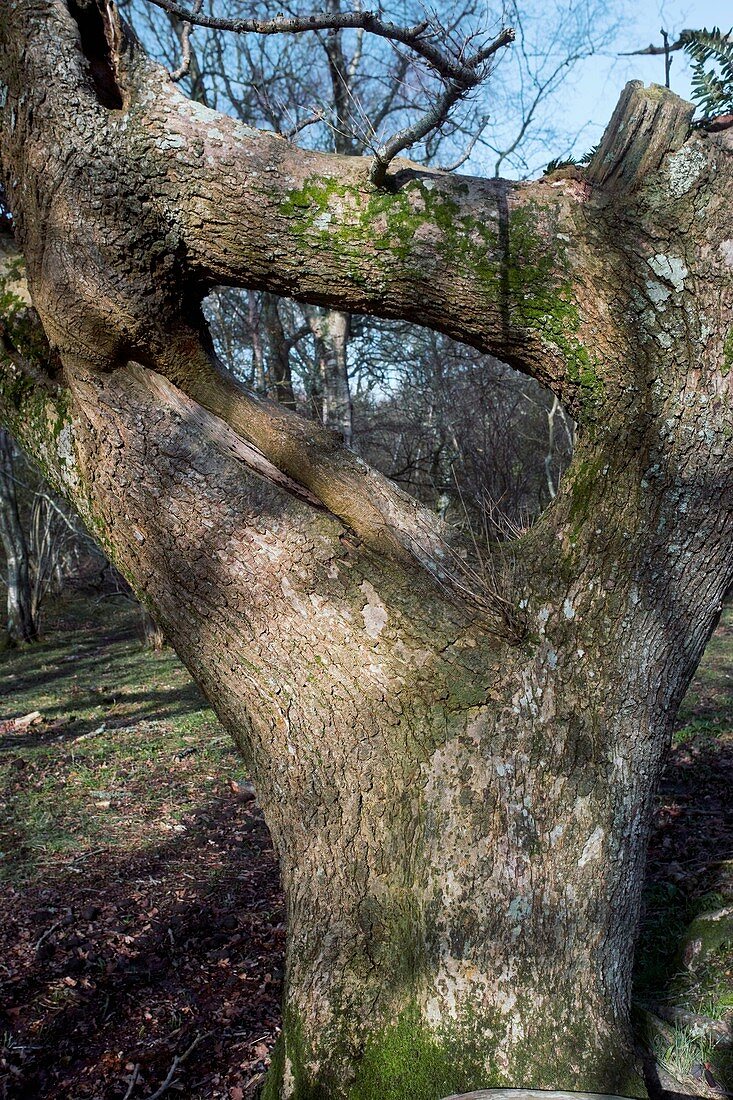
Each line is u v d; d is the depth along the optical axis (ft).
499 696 7.58
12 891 15.61
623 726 7.50
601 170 7.02
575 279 6.95
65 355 7.75
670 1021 8.89
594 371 7.10
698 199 6.79
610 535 7.28
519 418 42.14
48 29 7.03
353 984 7.72
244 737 8.39
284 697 7.91
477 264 6.97
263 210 7.06
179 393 8.13
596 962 7.59
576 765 7.43
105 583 77.46
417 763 7.70
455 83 5.97
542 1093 6.84
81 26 7.46
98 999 11.94
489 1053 7.23
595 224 6.94
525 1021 7.30
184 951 13.21
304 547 7.73
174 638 8.34
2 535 57.98
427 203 6.98
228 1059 10.37
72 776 23.02
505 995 7.35
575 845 7.42
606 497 7.29
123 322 7.46
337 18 5.79
